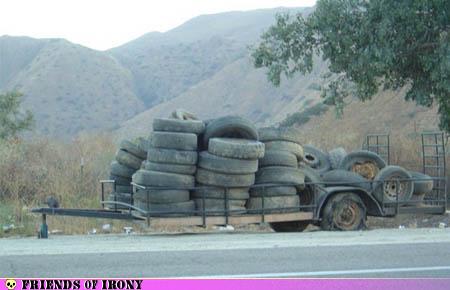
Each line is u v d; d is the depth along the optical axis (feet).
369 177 54.85
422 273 30.76
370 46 54.34
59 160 76.23
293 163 47.91
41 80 384.47
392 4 53.42
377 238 41.14
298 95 277.23
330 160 55.31
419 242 39.11
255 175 47.14
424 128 133.08
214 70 422.00
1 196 68.03
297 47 58.59
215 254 35.22
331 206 48.44
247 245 38.42
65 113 362.53
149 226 44.29
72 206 65.57
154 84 425.69
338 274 30.50
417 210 52.42
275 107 297.74
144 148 50.37
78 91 385.70
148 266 32.09
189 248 37.42
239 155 44.14
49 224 56.44
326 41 57.41
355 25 55.47
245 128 46.03
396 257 34.24
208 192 45.06
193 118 50.16
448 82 53.11
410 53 56.03
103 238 45.85
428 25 54.75
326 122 169.68
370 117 159.84
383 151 79.82
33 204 64.64
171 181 44.32
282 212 47.09
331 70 58.34
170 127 44.86
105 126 359.46
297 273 30.66
